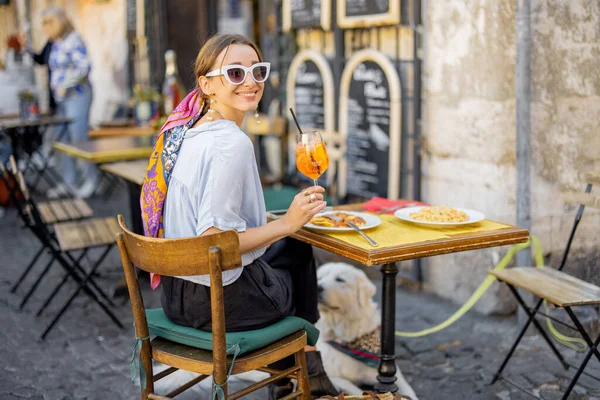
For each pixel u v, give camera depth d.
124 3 9.11
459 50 4.48
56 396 3.58
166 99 6.18
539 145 4.02
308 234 2.90
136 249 2.43
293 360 3.00
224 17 10.69
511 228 2.95
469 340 4.14
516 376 3.68
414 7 4.76
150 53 8.76
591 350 3.16
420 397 3.49
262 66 2.65
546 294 3.16
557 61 3.85
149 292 5.07
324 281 3.75
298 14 6.04
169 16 8.48
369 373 3.63
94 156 4.94
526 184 4.11
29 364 3.96
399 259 2.63
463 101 4.51
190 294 2.60
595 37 3.64
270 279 2.74
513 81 4.25
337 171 5.80
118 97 9.52
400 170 5.09
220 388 2.39
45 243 4.56
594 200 3.74
